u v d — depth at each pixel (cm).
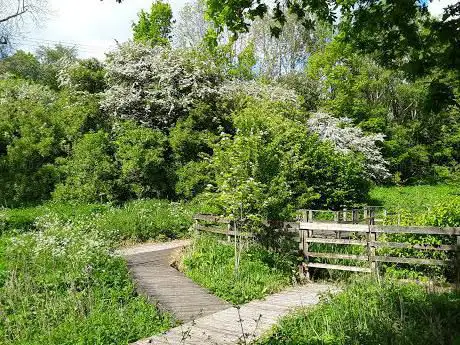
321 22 698
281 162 1304
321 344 580
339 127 2984
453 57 536
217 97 2356
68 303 830
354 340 577
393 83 3953
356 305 707
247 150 1264
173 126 2342
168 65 2414
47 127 2406
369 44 681
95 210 1869
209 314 784
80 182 2123
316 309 738
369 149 2966
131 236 1549
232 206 1091
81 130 2419
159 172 2206
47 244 1150
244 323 723
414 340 579
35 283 935
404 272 933
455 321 632
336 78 3719
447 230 877
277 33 656
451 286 835
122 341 673
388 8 613
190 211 1833
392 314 656
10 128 2402
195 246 1207
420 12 598
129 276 1005
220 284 947
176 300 858
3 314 802
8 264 1062
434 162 3919
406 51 640
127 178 2158
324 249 1194
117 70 2442
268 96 2548
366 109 3722
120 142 2203
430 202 2673
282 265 1064
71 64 2733
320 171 2116
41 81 4534
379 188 3412
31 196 2161
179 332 695
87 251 1074
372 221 1598
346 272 1054
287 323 685
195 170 2139
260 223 1155
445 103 564
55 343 682
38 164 2317
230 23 659
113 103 2370
